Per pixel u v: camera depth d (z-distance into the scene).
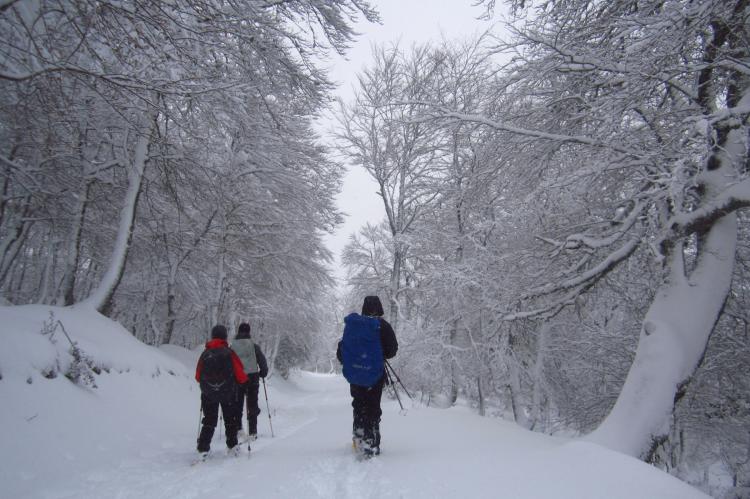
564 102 7.91
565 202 7.54
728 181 6.56
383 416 8.91
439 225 15.70
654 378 6.22
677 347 6.35
